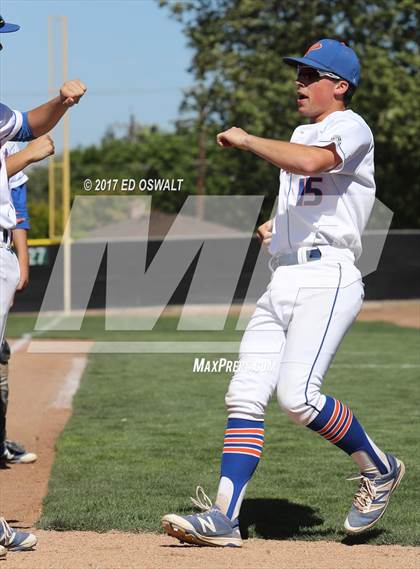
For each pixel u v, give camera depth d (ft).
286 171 31.58
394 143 183.62
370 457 31.55
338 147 29.48
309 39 184.55
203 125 191.01
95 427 55.98
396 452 47.21
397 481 32.19
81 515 34.76
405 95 180.86
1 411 45.73
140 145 325.42
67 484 41.06
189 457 47.09
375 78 178.29
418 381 75.46
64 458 46.91
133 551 29.60
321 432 31.12
